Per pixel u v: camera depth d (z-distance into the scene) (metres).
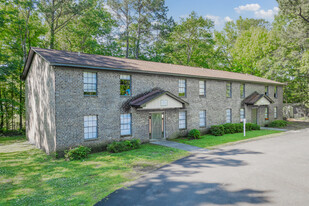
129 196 6.86
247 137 17.56
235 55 42.25
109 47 30.95
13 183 8.29
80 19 27.14
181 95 18.11
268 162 10.28
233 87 22.59
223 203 6.24
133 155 12.05
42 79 14.00
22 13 23.72
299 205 6.05
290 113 35.03
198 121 19.25
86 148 12.04
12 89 22.53
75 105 12.47
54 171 9.59
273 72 32.28
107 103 13.80
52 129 12.18
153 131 16.34
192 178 8.32
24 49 23.02
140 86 15.47
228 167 9.61
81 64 12.33
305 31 26.78
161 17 33.00
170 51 35.59
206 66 41.06
